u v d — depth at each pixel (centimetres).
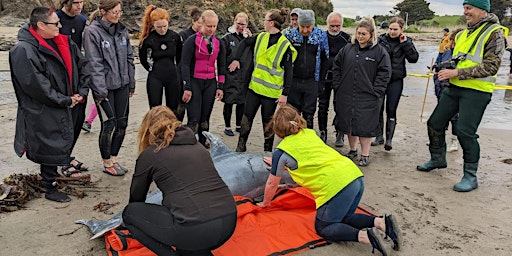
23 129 467
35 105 459
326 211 402
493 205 522
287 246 405
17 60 438
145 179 346
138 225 347
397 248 409
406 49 679
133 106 1005
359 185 402
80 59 503
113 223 417
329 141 772
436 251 416
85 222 441
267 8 3619
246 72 749
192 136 354
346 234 394
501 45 522
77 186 538
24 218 455
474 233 454
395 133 845
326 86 707
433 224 471
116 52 544
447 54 730
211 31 614
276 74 605
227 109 776
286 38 616
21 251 395
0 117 855
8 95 1072
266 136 628
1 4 2900
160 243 347
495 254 415
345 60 623
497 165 668
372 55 604
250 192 479
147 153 343
